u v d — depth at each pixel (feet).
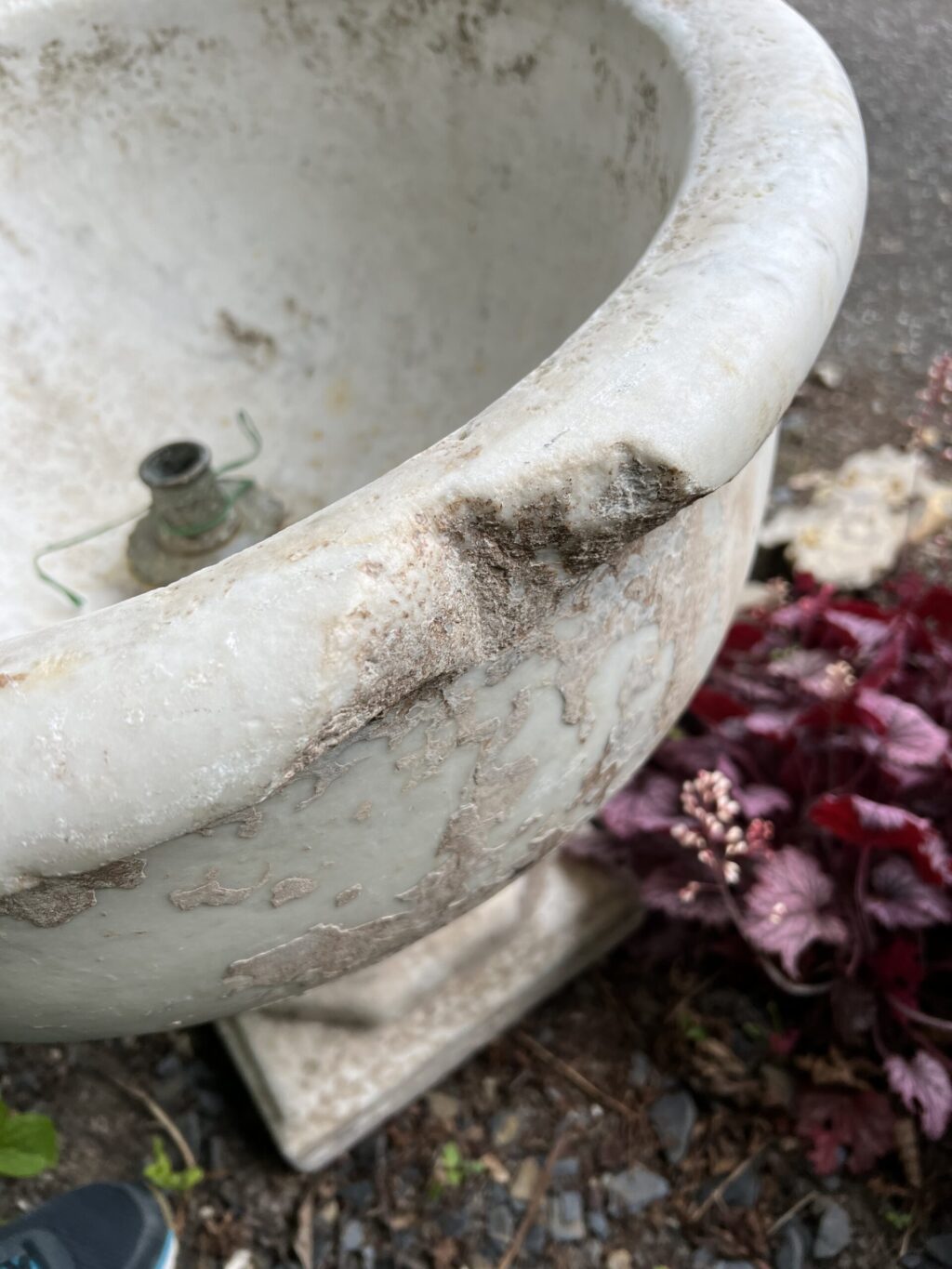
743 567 1.47
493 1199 2.06
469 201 1.76
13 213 1.81
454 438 0.95
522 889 2.20
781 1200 2.03
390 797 1.04
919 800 2.22
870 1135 2.00
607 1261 1.98
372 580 0.86
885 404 3.20
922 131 3.83
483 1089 2.20
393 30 1.65
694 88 1.31
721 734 2.34
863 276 3.53
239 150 1.83
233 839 0.97
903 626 2.31
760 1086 2.14
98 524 1.90
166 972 1.10
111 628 0.87
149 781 0.83
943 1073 1.95
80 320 1.90
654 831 2.27
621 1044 2.26
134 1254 1.73
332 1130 2.04
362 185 1.83
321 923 1.15
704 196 1.13
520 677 1.05
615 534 0.95
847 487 2.93
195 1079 2.24
